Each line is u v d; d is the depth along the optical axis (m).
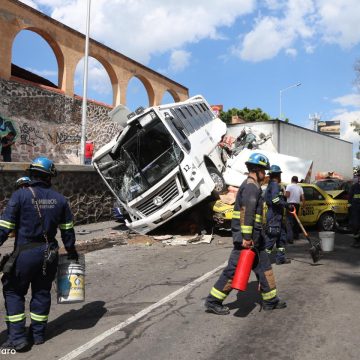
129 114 11.51
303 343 4.43
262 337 4.61
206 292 6.41
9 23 16.66
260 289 5.50
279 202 8.05
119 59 23.23
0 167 12.02
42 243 4.40
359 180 10.55
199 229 12.23
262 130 19.97
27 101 17.67
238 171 14.66
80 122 20.56
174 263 8.66
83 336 4.79
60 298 4.68
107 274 7.79
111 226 14.66
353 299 5.91
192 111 13.80
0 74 16.41
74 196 14.87
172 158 11.04
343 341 4.45
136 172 11.35
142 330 4.92
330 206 12.72
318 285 6.70
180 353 4.27
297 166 16.45
